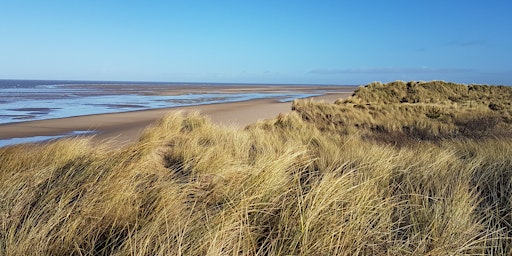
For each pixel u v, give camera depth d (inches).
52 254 90.7
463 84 1129.4
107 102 1309.1
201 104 1237.7
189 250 85.8
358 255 92.5
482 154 217.5
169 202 114.9
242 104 1246.3
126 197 115.8
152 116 785.6
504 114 689.0
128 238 93.3
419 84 1130.0
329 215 104.3
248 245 91.8
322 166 176.7
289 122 502.6
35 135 520.4
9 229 97.6
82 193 124.1
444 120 640.4
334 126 574.6
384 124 590.6
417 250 94.0
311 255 88.0
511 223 114.0
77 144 201.6
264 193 123.6
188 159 178.4
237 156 203.5
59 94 1907.0
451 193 131.1
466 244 97.0
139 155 176.6
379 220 109.4
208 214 109.7
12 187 127.2
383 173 156.3
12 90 2394.2
